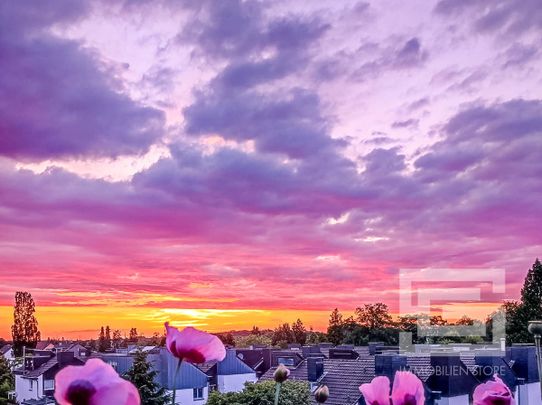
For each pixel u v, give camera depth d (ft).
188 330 2.97
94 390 2.07
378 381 3.18
